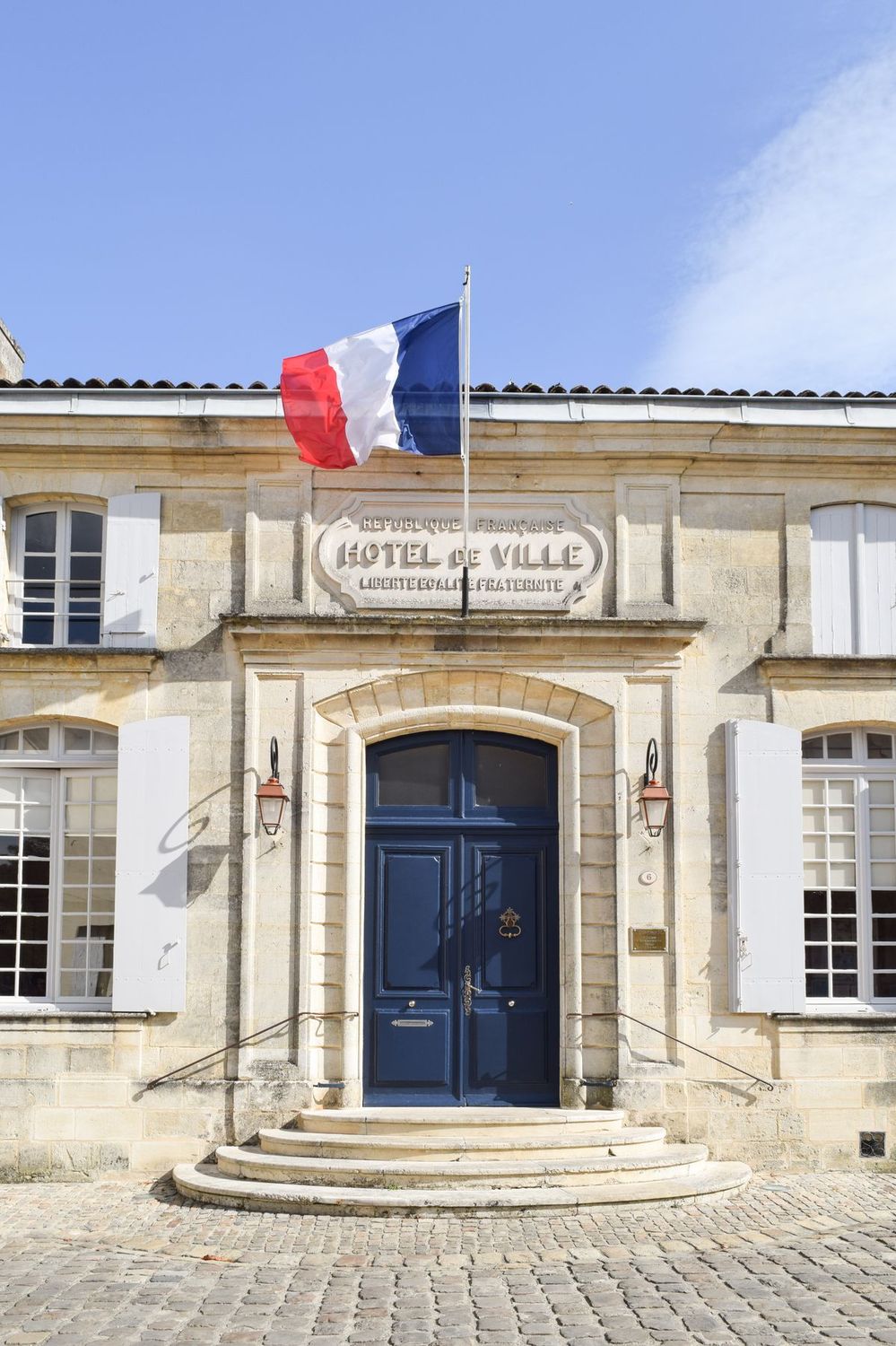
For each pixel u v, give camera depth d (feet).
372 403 34.91
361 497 36.70
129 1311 23.22
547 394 36.24
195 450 36.35
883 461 37.01
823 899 36.63
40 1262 26.40
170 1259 26.61
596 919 35.40
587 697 36.14
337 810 35.73
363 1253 26.86
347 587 36.27
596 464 36.96
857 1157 34.71
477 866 36.27
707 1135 34.47
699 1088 34.63
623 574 36.55
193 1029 34.60
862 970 36.40
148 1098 34.22
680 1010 34.88
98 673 35.99
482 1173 30.58
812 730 36.58
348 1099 34.42
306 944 34.78
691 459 36.86
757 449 36.88
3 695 35.88
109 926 36.04
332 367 35.04
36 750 36.47
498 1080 35.40
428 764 36.76
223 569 36.50
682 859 35.63
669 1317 22.58
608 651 36.22
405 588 36.42
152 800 35.32
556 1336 21.77
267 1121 34.04
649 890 35.40
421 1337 21.83
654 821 34.94
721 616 36.76
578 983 34.99
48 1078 34.35
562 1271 25.48
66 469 36.78
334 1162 31.24
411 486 36.76
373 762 36.58
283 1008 34.68
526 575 36.63
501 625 35.81
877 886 36.78
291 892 35.09
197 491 36.78
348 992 34.86
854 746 37.11
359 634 35.81
